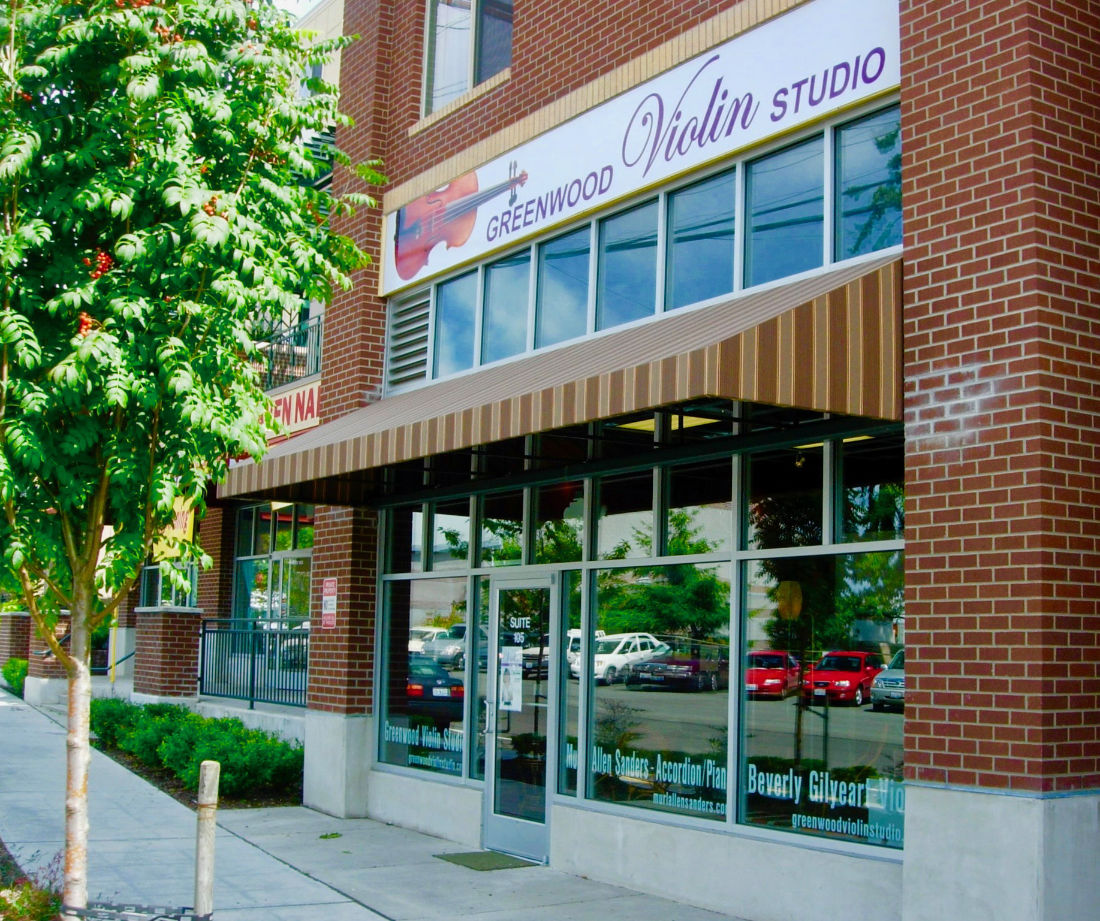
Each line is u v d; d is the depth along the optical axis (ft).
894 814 24.32
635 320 32.53
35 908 23.88
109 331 23.21
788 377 22.18
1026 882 20.67
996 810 21.26
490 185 38.52
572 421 24.47
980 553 22.16
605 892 29.91
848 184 27.02
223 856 33.53
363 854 34.58
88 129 24.93
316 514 44.50
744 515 28.76
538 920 26.99
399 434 30.07
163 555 24.71
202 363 24.04
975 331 22.77
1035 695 20.98
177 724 49.60
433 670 39.55
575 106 34.94
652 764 30.55
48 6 24.66
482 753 36.96
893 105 26.16
